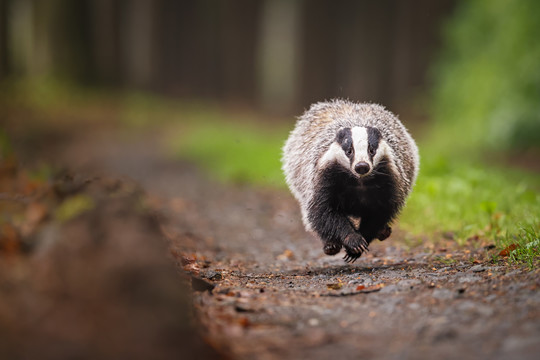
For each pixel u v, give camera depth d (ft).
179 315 19.72
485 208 36.24
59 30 158.40
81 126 125.18
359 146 30.48
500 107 86.43
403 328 20.94
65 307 18.86
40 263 20.83
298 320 22.08
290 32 206.28
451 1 136.05
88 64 160.97
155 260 20.84
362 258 35.12
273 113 154.40
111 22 164.14
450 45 100.53
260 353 19.34
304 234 42.96
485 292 23.73
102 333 18.17
